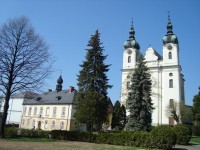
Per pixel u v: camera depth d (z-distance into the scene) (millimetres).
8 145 20766
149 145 25312
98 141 29484
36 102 75438
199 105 55031
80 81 37281
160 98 67750
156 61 70875
